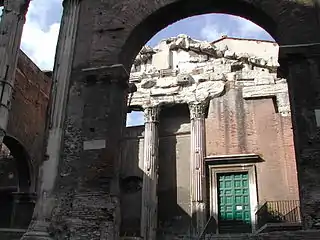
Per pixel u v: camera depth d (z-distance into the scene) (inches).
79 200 532.7
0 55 726.5
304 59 544.1
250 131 1123.3
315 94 521.7
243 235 755.4
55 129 577.6
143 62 1332.4
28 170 1010.7
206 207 1067.9
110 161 548.1
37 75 1088.2
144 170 1154.7
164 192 1168.2
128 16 632.4
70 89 603.5
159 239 1108.5
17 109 978.7
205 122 1178.6
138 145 1279.5
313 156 491.5
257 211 979.9
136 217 1201.4
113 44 616.7
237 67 1224.2
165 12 634.2
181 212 1128.8
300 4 577.6
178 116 1263.5
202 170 1097.4
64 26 647.1
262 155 1082.1
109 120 571.5
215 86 1207.6
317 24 558.9
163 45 1338.6
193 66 1267.2
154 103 1238.9
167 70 1283.2
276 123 1107.9
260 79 1178.6
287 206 995.3
